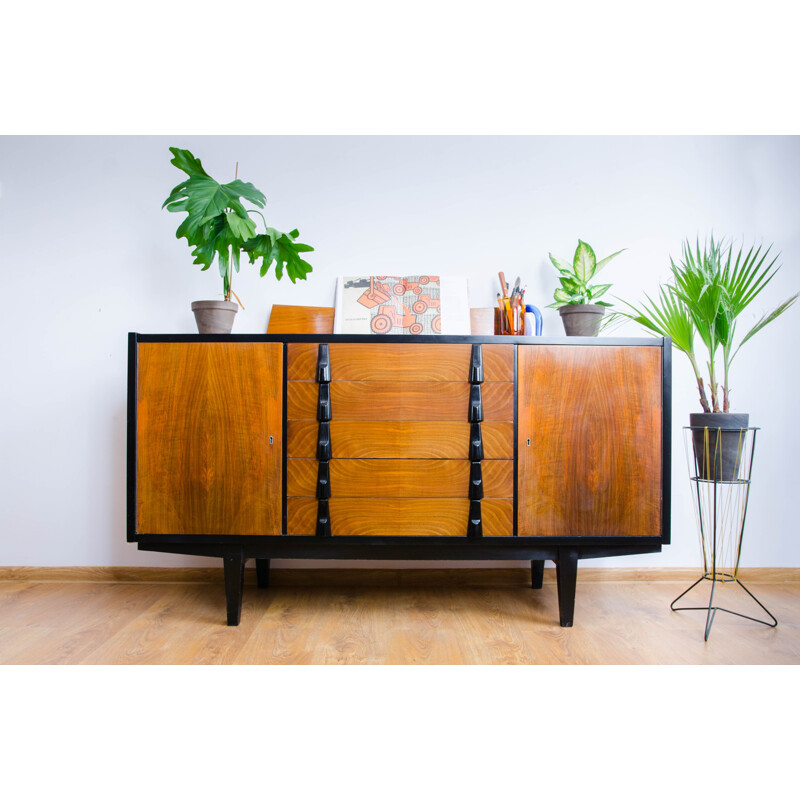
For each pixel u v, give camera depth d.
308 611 2.00
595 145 2.35
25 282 2.32
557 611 2.01
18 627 1.84
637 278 2.33
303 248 2.00
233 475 1.83
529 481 1.82
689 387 2.33
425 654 1.66
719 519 2.32
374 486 1.82
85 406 2.31
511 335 2.02
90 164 2.32
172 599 2.10
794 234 2.33
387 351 1.82
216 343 1.84
